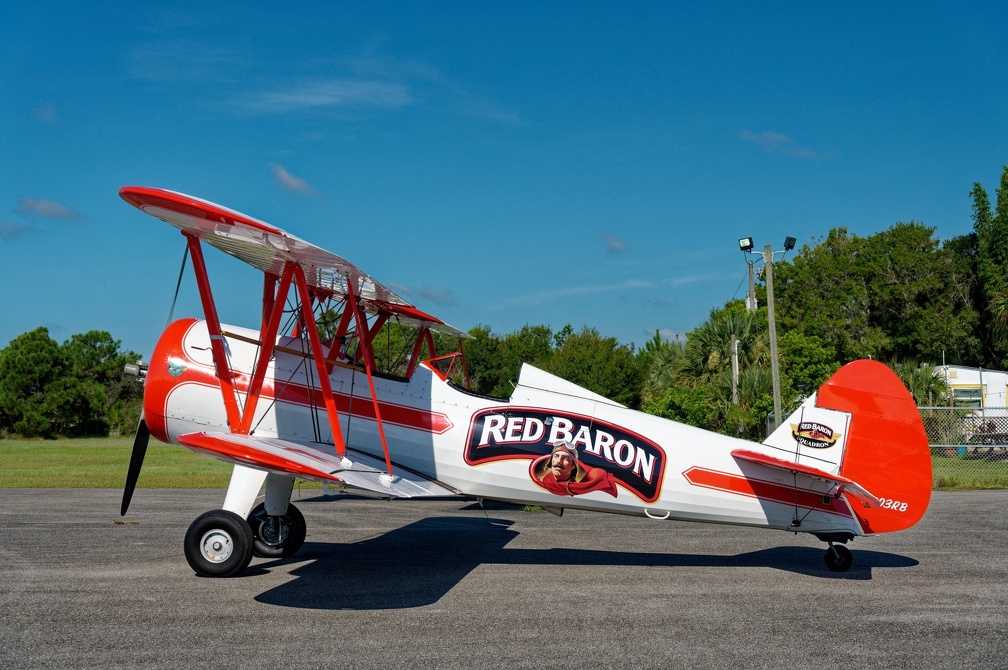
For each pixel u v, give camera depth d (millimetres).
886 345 46281
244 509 7809
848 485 7922
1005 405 31172
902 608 6750
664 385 26281
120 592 6910
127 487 9117
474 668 5012
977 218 47375
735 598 7078
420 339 9953
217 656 5160
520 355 42688
